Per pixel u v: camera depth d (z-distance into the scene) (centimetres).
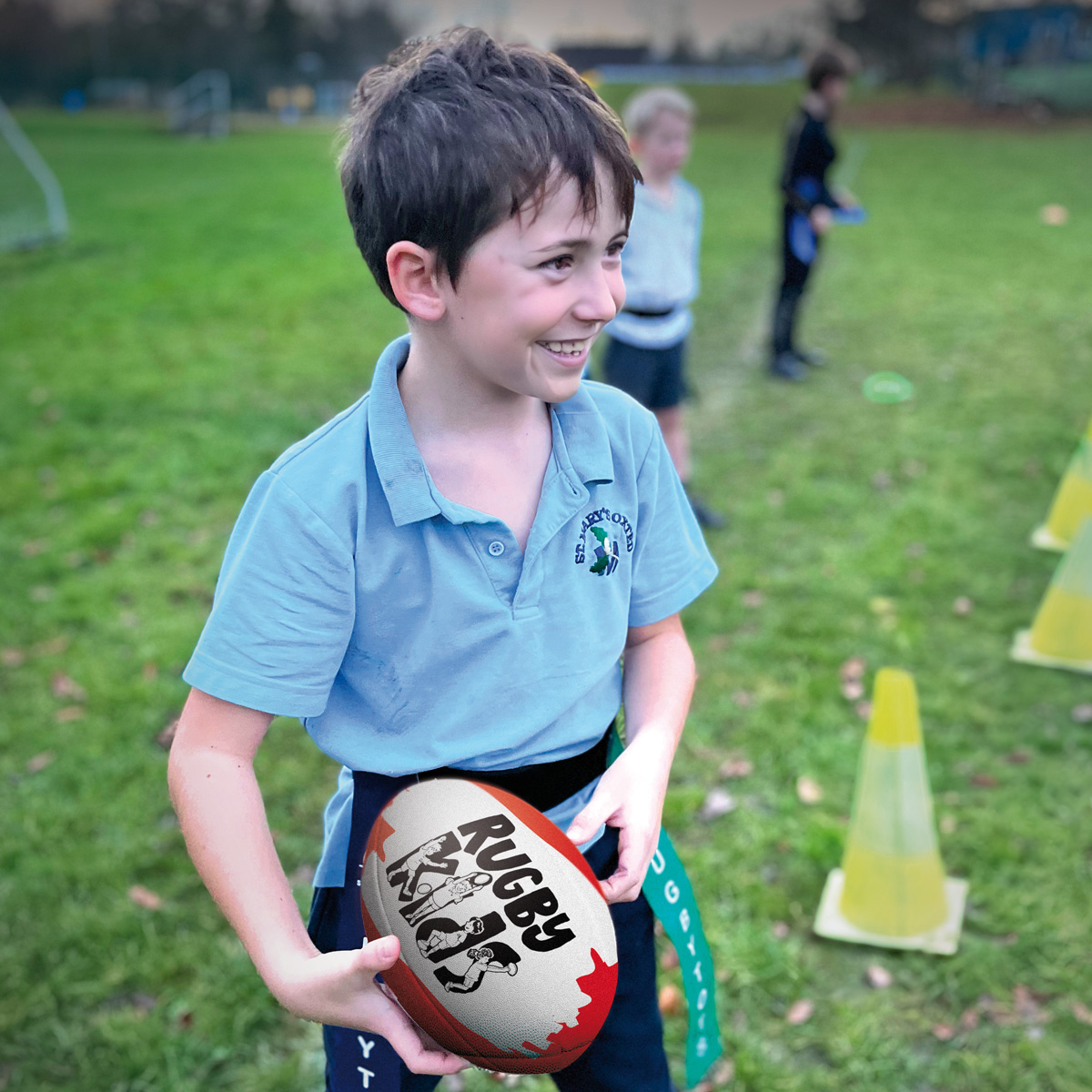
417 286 111
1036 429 642
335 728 133
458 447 124
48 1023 274
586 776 142
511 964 121
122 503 575
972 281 1048
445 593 124
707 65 6153
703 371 787
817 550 502
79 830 340
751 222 1436
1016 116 3331
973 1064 253
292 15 5812
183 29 5628
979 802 337
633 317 466
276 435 676
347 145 116
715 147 2581
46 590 488
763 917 294
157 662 430
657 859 155
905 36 4691
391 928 125
